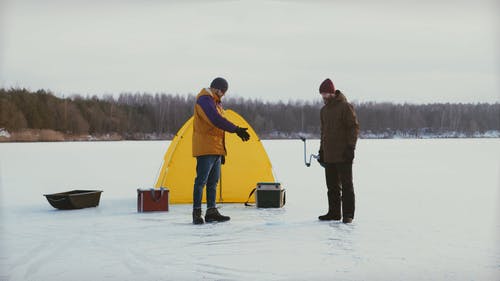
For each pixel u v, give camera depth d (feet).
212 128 22.03
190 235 19.67
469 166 57.00
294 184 39.01
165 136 223.71
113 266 15.23
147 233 20.07
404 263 15.62
